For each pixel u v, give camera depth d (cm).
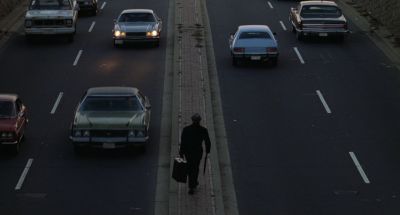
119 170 3456
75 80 5038
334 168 3544
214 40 6244
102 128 3544
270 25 6819
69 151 3719
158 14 7231
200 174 3353
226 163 3609
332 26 6066
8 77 5109
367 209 3048
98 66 5406
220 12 7362
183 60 5516
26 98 4638
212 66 5447
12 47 5984
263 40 5403
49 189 3216
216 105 4531
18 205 3034
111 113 3672
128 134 3556
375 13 7162
